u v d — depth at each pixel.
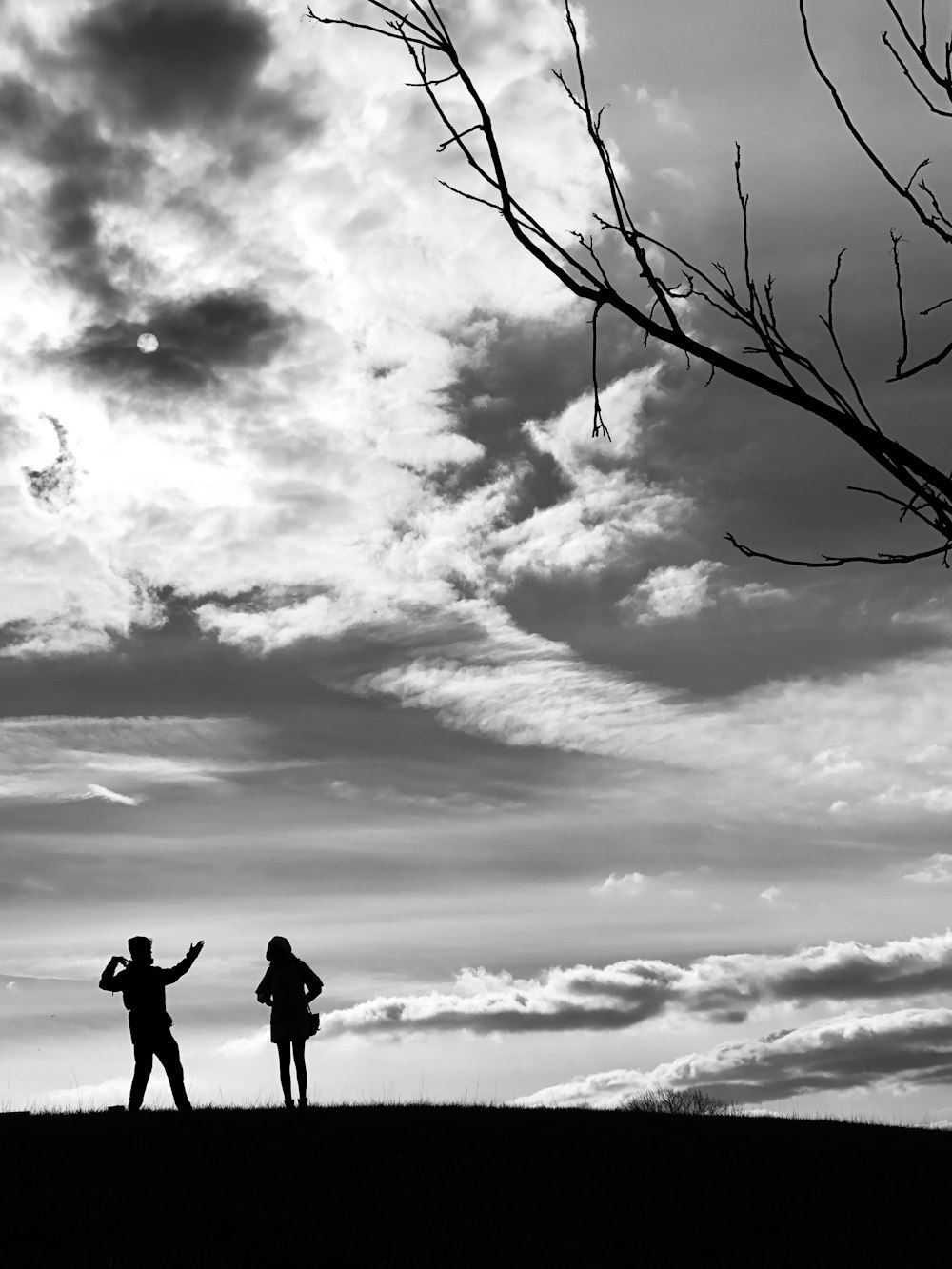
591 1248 9.62
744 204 2.98
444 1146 13.57
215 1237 9.64
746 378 2.88
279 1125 14.28
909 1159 13.98
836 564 2.94
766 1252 9.61
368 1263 9.05
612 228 2.99
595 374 2.97
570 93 3.07
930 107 2.91
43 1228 9.69
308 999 16.33
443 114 3.02
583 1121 16.14
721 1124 16.52
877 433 2.79
